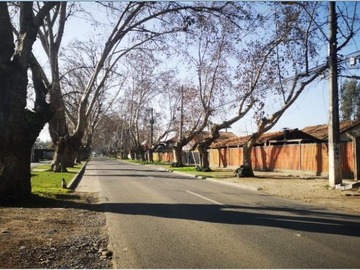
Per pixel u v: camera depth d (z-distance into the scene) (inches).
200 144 1392.7
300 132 1352.1
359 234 324.2
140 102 2716.5
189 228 345.7
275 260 245.8
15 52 480.4
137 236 313.3
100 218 395.9
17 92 472.4
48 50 1002.7
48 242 282.7
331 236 315.6
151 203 515.8
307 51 845.2
